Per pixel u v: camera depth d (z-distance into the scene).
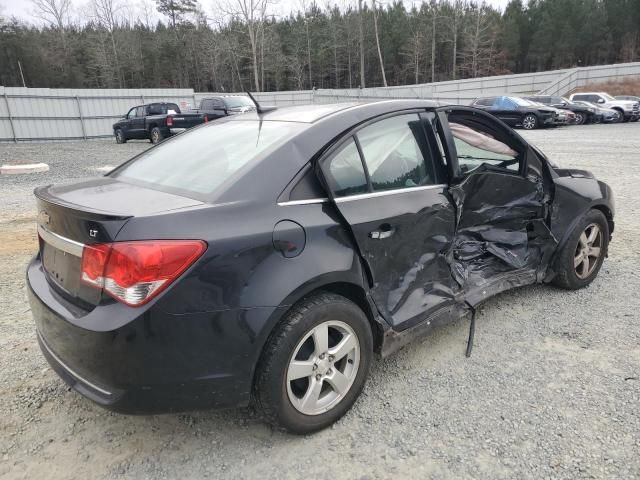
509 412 2.62
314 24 74.00
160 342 1.98
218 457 2.34
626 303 3.95
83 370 2.10
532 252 3.95
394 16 83.94
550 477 2.17
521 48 78.31
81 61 67.69
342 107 2.90
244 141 2.76
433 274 3.07
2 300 4.15
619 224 6.30
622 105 27.81
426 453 2.34
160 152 3.17
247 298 2.13
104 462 2.32
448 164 3.16
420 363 3.14
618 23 72.25
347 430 2.52
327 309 2.38
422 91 40.56
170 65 69.62
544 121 22.95
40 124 23.91
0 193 9.22
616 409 2.62
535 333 3.49
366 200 2.64
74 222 2.14
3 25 63.25
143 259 1.94
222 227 2.12
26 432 2.52
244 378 2.18
